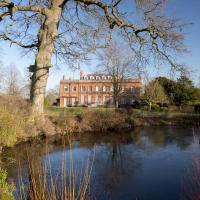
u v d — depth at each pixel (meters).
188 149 13.76
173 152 13.05
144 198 6.97
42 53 11.98
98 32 13.14
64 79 58.16
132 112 28.27
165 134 19.94
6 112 10.79
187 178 8.36
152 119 28.84
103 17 13.23
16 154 9.96
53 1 12.26
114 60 36.47
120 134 19.61
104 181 8.07
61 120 15.68
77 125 18.66
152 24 12.98
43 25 12.07
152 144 15.41
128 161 11.02
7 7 11.54
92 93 55.72
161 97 40.25
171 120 29.08
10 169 7.84
